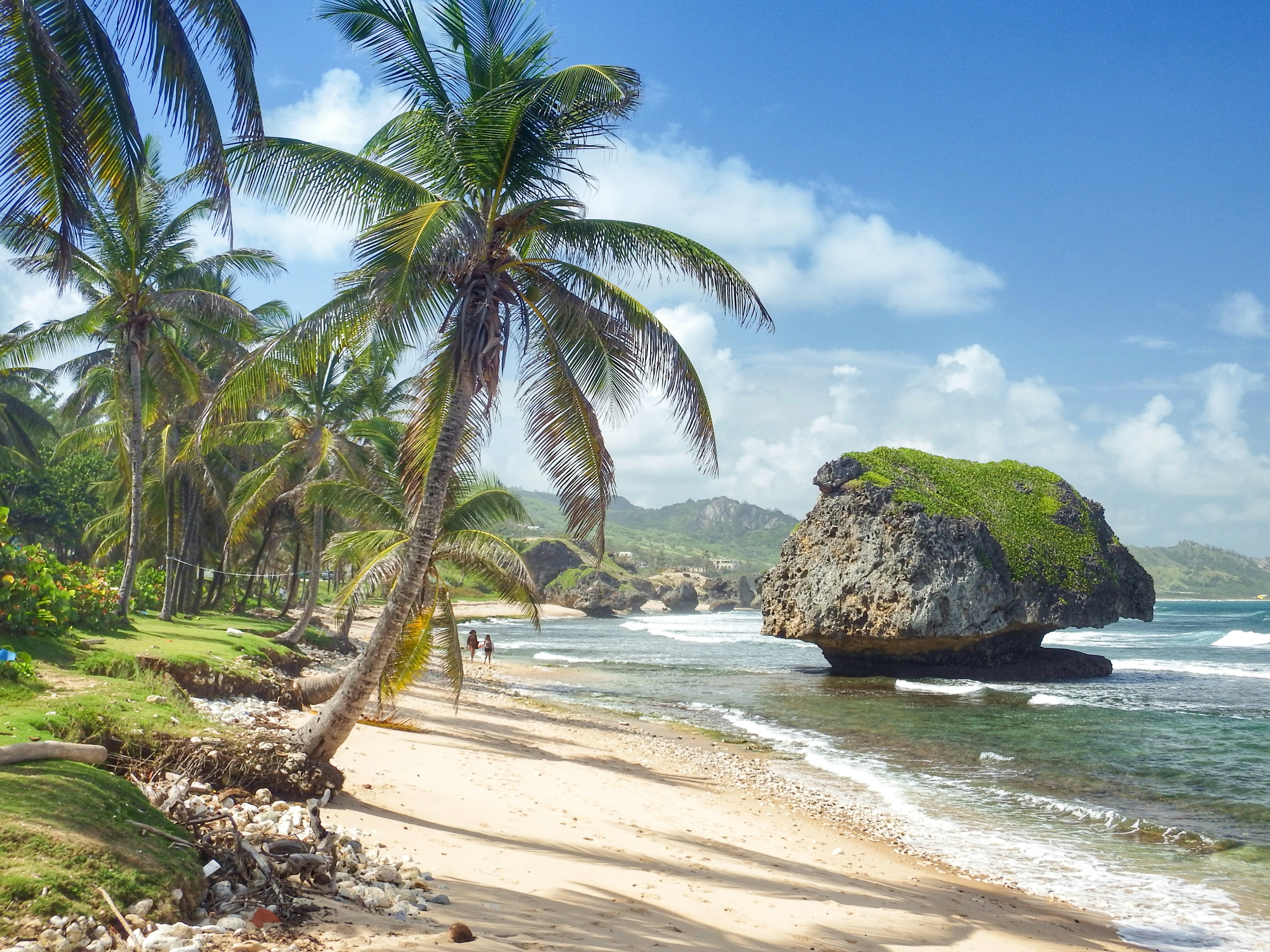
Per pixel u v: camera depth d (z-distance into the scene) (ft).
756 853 38.65
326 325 38.22
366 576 50.21
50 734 25.67
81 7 29.12
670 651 217.97
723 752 72.33
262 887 20.16
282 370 42.22
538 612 57.26
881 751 73.72
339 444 91.09
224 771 29.81
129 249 74.49
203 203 80.12
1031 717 95.35
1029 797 56.03
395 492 82.23
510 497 59.36
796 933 26.20
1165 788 59.16
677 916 25.55
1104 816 50.75
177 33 28.66
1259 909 35.65
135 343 76.33
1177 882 39.22
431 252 32.96
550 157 39.73
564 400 41.98
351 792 36.32
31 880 15.85
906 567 135.74
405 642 49.67
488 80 40.68
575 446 42.09
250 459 134.82
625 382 44.24
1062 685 131.13
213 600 150.30
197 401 86.63
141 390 81.51
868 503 143.74
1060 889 38.27
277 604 222.69
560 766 56.34
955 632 132.98
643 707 103.35
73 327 78.23
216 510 133.18
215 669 56.44
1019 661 145.18
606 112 40.37
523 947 19.26
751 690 124.36
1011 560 139.74
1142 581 151.12
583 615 505.66
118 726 28.63
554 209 39.42
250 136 30.37
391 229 34.06
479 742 62.23
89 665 42.19
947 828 48.60
